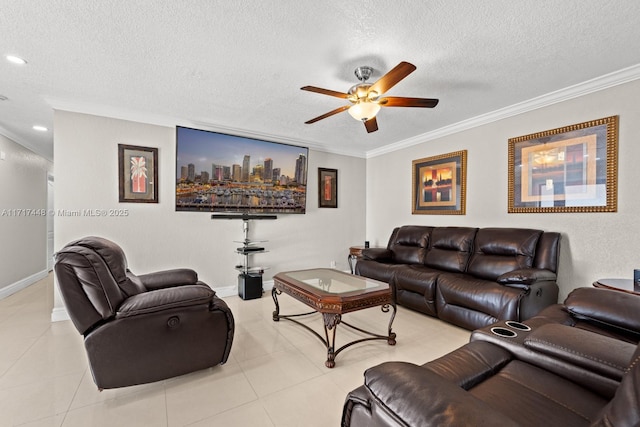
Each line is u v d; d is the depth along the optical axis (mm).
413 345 2496
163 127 3557
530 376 1189
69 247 1784
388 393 799
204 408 1684
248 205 4086
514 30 1907
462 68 2393
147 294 1890
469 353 1326
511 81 2623
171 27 1868
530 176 3098
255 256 4246
